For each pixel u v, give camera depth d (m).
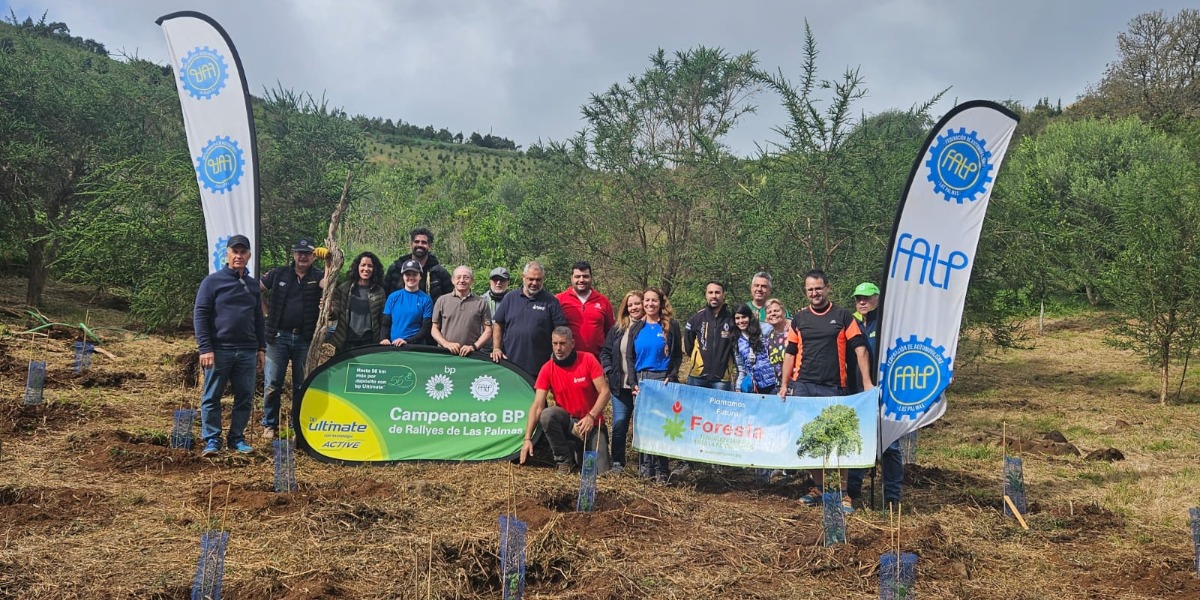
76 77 22.81
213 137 8.88
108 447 7.74
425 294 8.92
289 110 20.81
